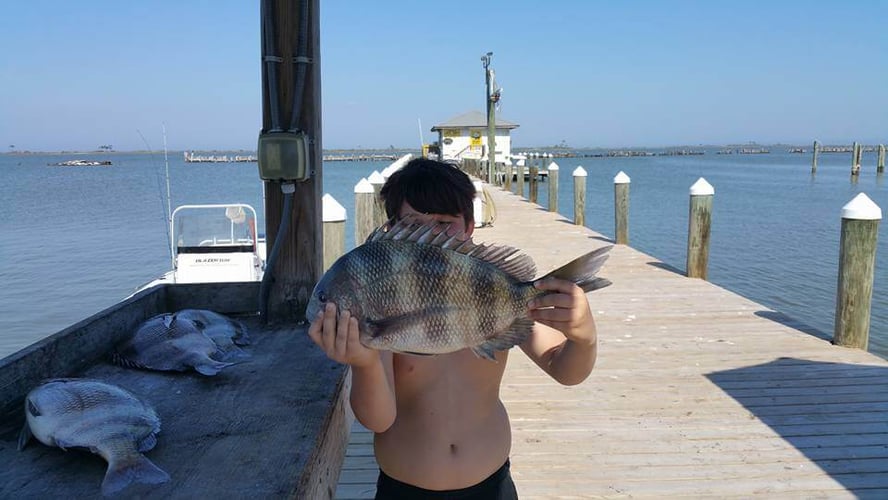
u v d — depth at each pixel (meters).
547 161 73.19
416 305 1.60
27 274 16.84
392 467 2.06
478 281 1.64
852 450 4.10
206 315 3.04
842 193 33.06
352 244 17.67
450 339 1.64
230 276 8.66
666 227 21.50
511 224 15.79
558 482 3.77
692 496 3.61
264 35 3.34
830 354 5.95
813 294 12.28
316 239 3.47
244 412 2.22
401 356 2.01
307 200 3.43
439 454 2.02
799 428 4.42
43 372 2.42
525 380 5.39
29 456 1.91
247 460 1.88
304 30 3.32
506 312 1.67
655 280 9.34
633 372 5.56
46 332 12.34
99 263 18.23
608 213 26.39
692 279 9.40
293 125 3.32
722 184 40.81
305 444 1.98
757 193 33.28
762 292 12.44
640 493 3.65
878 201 27.48
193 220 9.50
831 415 4.62
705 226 9.41
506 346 1.69
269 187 3.47
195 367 2.54
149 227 25.33
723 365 5.71
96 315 2.88
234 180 55.19
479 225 15.12
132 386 2.46
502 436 2.12
